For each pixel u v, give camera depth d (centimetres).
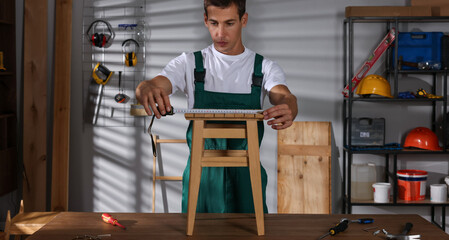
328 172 397
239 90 186
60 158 391
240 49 187
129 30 400
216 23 166
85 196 412
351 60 368
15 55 397
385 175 409
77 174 411
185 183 183
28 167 394
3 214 410
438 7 370
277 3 398
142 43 401
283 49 400
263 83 190
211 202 182
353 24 399
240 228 151
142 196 412
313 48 400
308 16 398
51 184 397
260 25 399
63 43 390
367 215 168
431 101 402
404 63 383
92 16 401
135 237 142
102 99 406
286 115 144
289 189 399
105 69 400
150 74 403
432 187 384
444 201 382
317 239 141
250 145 144
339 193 409
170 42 401
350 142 374
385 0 397
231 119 142
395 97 372
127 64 396
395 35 368
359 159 409
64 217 163
